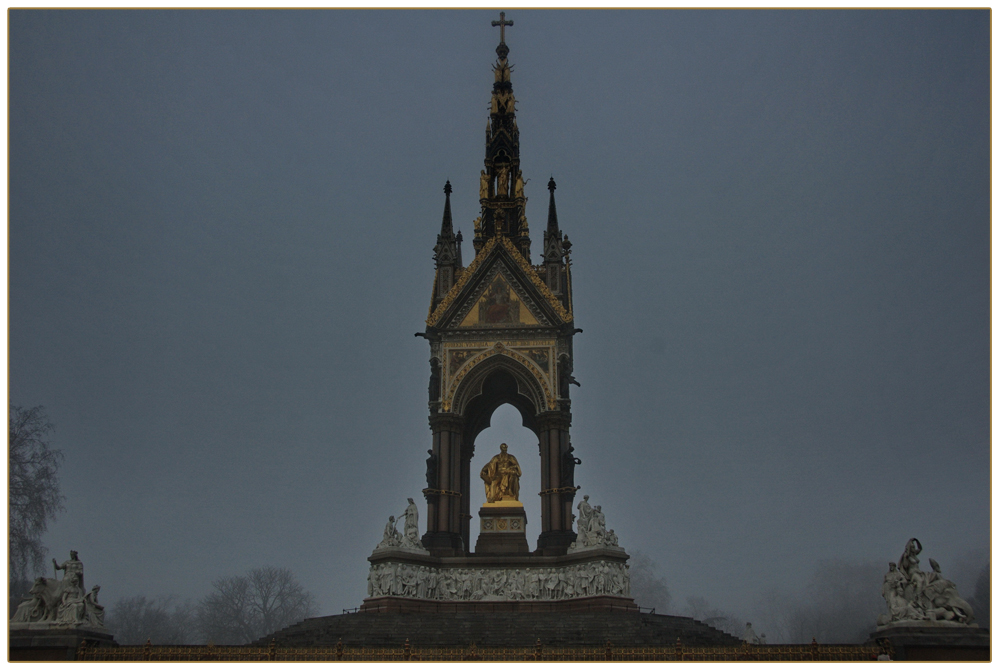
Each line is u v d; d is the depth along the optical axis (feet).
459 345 219.61
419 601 190.80
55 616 154.10
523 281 223.30
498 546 206.28
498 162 251.60
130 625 383.86
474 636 160.86
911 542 149.59
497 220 240.73
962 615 142.00
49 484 265.13
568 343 224.94
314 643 157.28
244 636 413.59
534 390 215.92
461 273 234.17
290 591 432.25
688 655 134.10
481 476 216.95
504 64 262.67
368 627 166.50
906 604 144.97
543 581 194.08
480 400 242.78
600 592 185.57
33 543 256.52
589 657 133.28
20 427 262.26
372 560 192.34
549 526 203.41
